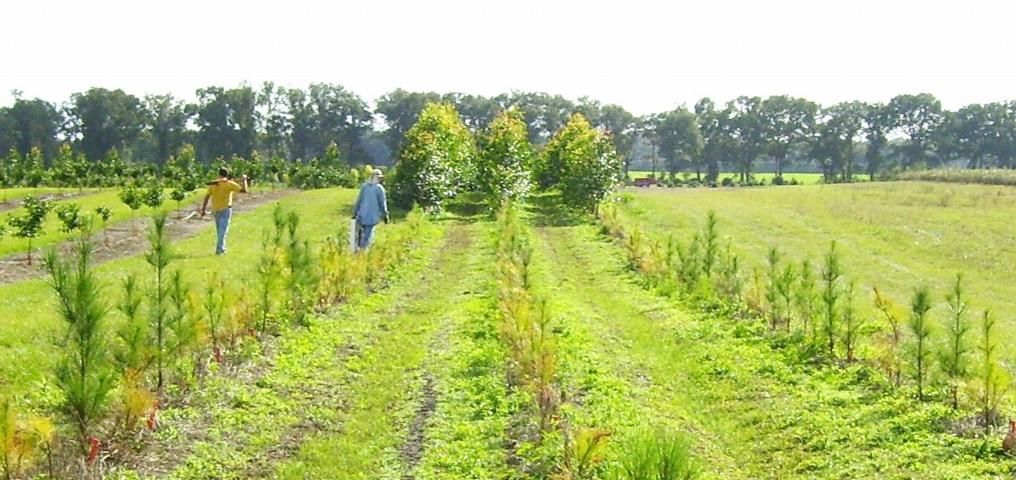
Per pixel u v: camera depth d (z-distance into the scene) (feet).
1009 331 53.62
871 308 58.44
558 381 36.24
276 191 177.88
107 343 29.71
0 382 31.58
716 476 27.43
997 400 31.04
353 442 30.01
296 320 45.75
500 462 28.19
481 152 139.03
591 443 24.23
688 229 115.75
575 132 147.13
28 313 43.47
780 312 49.98
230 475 26.11
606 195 119.34
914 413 32.30
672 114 398.83
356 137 395.96
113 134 361.30
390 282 64.23
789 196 184.44
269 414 31.76
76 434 26.58
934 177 260.83
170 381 32.91
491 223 110.52
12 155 205.05
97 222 101.24
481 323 48.88
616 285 68.64
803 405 34.63
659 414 33.60
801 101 411.54
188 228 96.78
